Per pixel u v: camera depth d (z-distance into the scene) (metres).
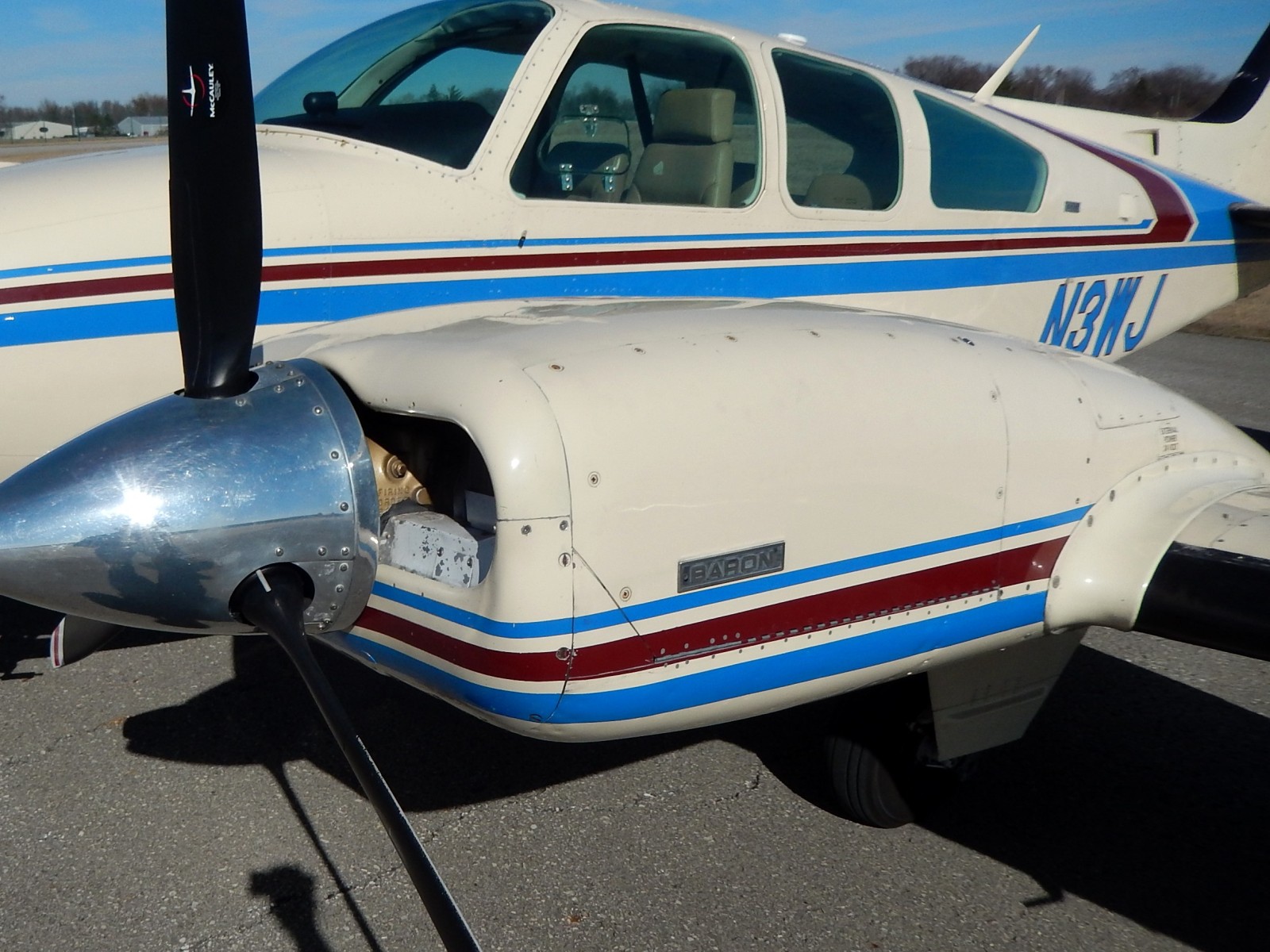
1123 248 4.81
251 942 2.50
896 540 2.39
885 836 2.98
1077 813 3.13
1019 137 4.43
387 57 3.58
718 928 2.59
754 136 3.66
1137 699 3.83
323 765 3.23
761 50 3.71
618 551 2.04
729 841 2.93
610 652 2.08
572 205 3.41
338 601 2.20
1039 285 4.52
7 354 2.87
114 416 3.05
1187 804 3.19
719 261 3.65
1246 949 2.59
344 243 3.11
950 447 2.44
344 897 2.66
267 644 4.00
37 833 2.85
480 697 2.08
